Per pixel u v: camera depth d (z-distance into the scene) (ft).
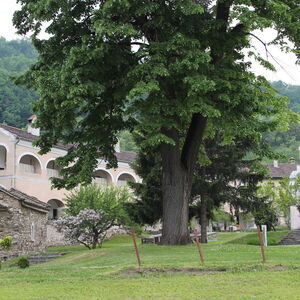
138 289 41.09
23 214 94.17
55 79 63.26
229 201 104.83
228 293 38.27
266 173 72.08
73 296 39.09
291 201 168.66
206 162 91.30
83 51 61.67
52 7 64.39
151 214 102.01
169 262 55.26
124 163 188.75
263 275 45.52
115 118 77.66
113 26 60.75
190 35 67.72
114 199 128.77
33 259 87.71
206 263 51.90
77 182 70.74
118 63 66.74
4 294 40.75
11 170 144.05
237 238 121.39
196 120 75.31
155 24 64.69
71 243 142.92
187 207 76.13
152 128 64.49
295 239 114.73
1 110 231.09
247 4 62.59
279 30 70.18
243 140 100.22
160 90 64.85
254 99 66.39
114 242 147.84
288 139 336.08
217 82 64.03
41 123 71.72
